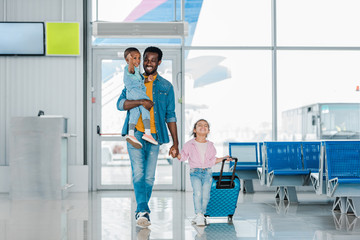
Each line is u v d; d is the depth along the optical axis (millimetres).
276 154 7523
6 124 9227
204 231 4672
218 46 9727
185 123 9641
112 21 8781
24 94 9273
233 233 4555
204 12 9758
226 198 5316
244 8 9789
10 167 7938
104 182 9492
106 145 9531
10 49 9141
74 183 9125
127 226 4984
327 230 4742
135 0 9703
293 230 4742
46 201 7555
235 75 9758
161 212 6086
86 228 4875
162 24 8586
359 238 4301
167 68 9695
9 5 9336
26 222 5348
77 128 9328
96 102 9570
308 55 9812
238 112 9742
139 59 5023
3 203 7316
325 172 6172
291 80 9789
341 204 6152
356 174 5758
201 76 9711
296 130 9758
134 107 4969
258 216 5781
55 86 9320
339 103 9703
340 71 9828
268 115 9789
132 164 5031
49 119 8000
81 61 9367
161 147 9539
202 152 5074
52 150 7949
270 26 9812
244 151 9156
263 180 7609
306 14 9820
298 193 8992
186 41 9695
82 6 9469
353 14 9836
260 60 9797
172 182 9516
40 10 9375
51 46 9203
